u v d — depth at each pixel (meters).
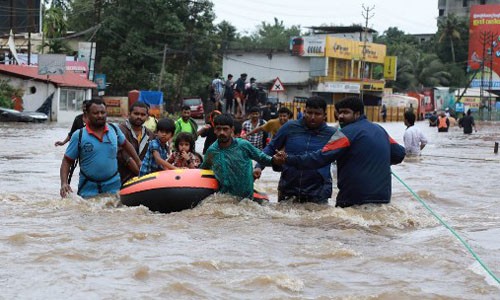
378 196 8.47
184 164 9.62
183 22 60.97
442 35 102.81
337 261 6.02
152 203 8.62
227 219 8.06
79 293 4.84
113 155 9.26
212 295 4.88
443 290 5.12
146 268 5.48
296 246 6.60
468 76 95.19
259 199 9.07
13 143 22.34
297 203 9.01
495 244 6.94
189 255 6.09
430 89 88.00
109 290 4.93
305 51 66.62
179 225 7.64
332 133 8.96
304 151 8.88
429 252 6.40
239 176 8.76
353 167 8.47
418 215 8.56
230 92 26.42
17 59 50.06
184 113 13.59
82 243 6.50
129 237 6.82
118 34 59.12
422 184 13.25
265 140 13.98
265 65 68.19
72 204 8.88
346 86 67.12
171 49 60.03
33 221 7.78
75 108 45.97
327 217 8.09
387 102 75.12
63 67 42.91
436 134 40.47
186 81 61.12
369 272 5.65
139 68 59.69
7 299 4.67
